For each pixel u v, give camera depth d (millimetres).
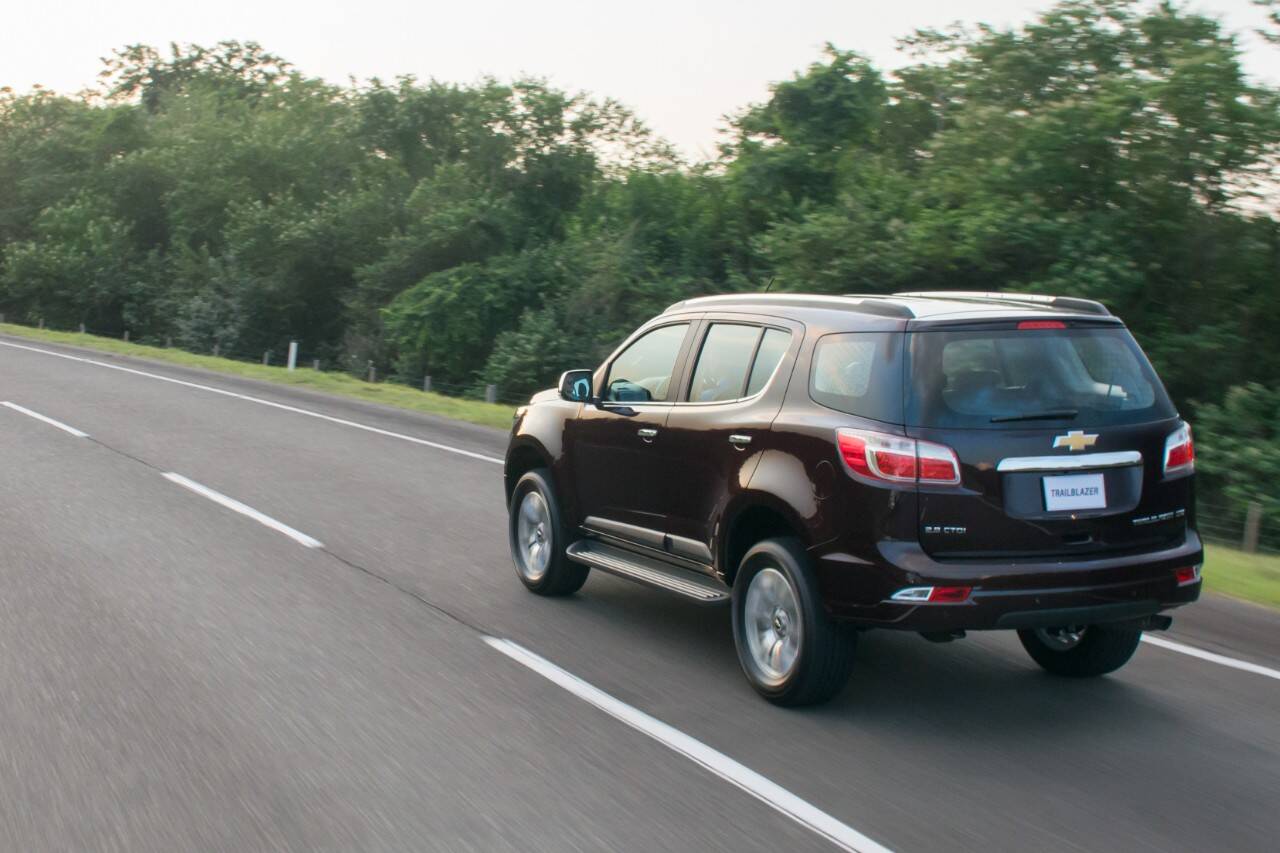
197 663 6242
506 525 10484
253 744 5086
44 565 8453
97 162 72062
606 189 49094
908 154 37312
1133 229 25891
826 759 5020
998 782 4785
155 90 105625
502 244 47344
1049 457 5312
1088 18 28797
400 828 4266
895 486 5230
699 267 41062
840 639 5512
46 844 4121
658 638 6910
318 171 62094
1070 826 4359
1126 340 5715
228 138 62969
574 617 7355
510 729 5328
